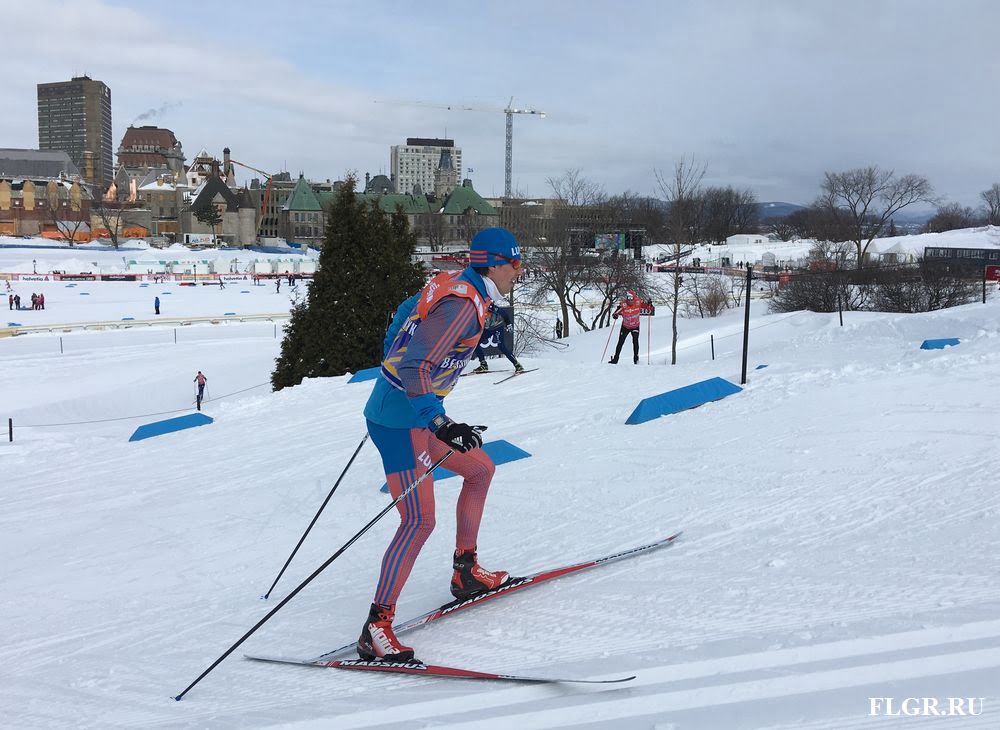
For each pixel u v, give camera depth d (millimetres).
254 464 9539
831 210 68750
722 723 2381
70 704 3268
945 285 32344
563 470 6754
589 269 36031
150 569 5605
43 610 4871
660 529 4727
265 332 41344
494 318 3457
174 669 3557
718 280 43438
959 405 6750
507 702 2732
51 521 7773
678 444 7062
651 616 3363
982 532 3869
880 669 2586
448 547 5086
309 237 156500
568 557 4441
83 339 38844
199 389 24391
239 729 2760
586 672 2875
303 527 6336
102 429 20859
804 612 3166
